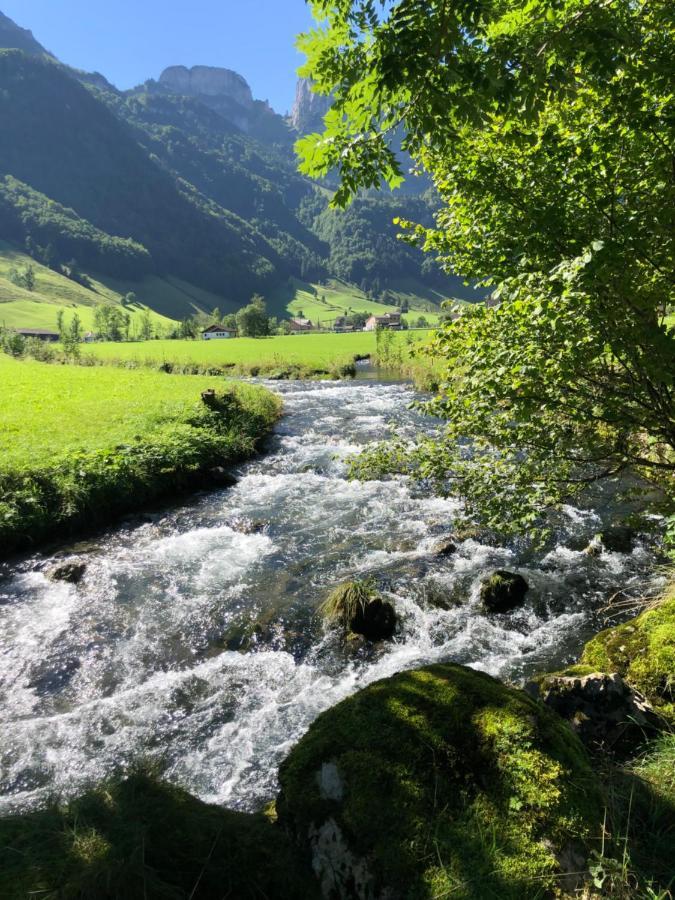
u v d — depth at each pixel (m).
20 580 8.61
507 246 4.50
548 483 5.44
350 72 3.24
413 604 7.39
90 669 6.18
